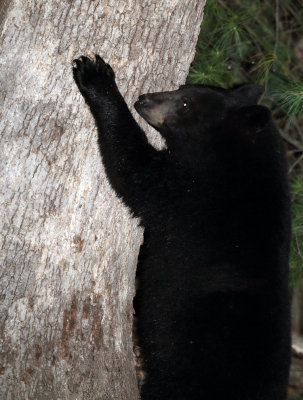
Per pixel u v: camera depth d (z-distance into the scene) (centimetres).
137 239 714
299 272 1070
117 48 651
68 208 637
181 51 695
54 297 629
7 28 607
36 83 614
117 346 667
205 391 685
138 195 703
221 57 1068
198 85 744
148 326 745
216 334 691
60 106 627
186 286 718
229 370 678
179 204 723
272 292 689
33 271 619
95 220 660
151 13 657
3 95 609
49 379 607
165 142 748
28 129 613
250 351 675
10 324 605
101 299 662
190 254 720
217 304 697
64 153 632
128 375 671
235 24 1053
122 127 679
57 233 632
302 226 1028
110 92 662
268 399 664
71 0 618
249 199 718
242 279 695
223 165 734
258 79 1068
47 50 615
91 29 631
